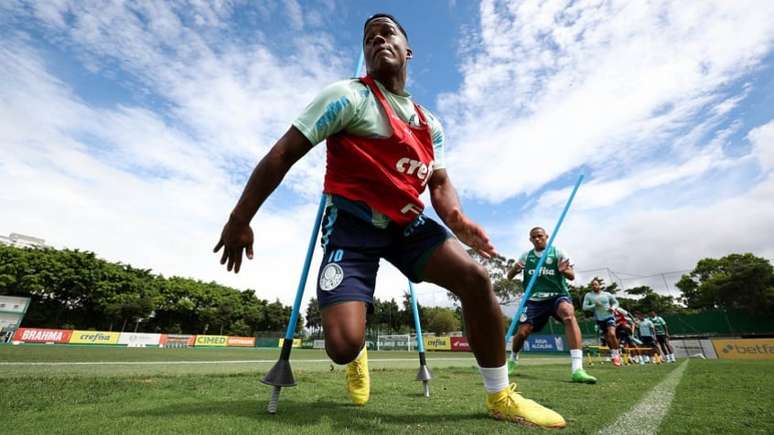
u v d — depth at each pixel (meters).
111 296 46.16
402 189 1.77
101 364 5.61
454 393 2.87
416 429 1.54
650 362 10.81
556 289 4.68
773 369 5.57
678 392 2.83
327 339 1.59
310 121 1.67
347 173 1.84
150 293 49.84
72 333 25.88
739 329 22.38
